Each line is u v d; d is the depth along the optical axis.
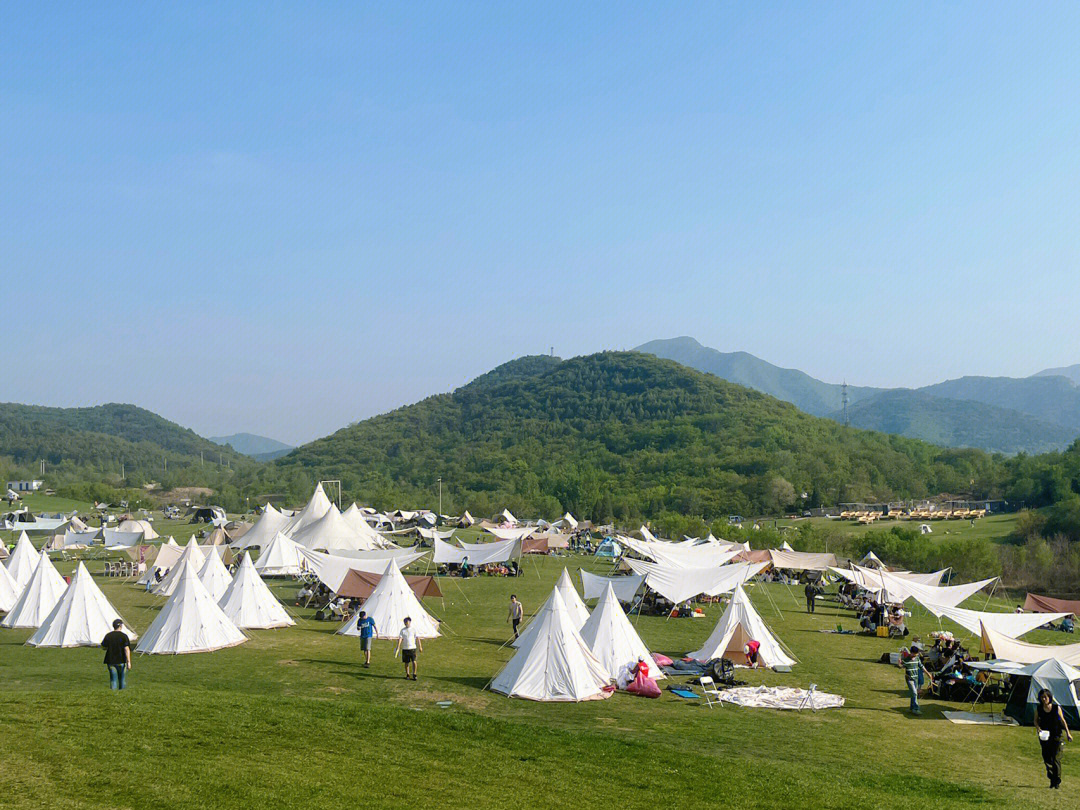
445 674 32.59
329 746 20.53
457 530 132.50
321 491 79.56
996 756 24.72
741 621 37.94
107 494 190.00
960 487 196.62
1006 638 35.34
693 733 25.25
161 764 17.95
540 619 30.70
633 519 157.00
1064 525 108.44
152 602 54.50
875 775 21.80
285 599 56.34
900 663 38.72
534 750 21.78
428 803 17.31
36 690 25.70
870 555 85.94
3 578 49.28
